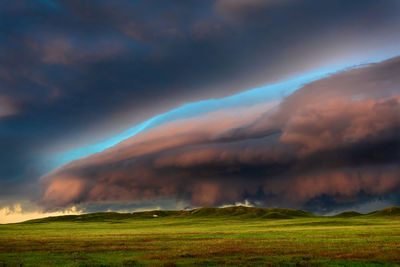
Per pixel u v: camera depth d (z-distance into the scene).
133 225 154.38
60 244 53.97
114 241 58.72
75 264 34.50
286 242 51.84
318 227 103.38
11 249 47.16
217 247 46.78
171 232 89.75
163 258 37.69
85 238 66.69
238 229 102.19
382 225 105.50
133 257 38.94
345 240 52.75
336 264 32.56
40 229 121.88
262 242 52.69
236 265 33.12
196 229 109.31
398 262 33.09
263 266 32.28
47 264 34.88
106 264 34.38
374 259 34.72
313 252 39.88
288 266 32.41
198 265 33.34
